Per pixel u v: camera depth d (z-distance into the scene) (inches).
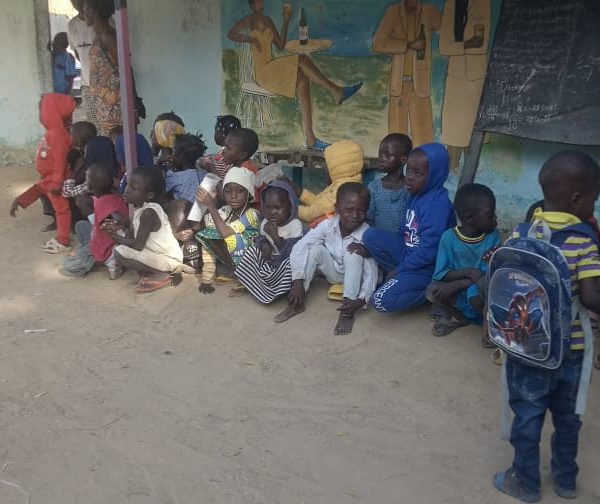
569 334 95.4
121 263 190.5
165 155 239.9
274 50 286.0
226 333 165.3
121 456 118.0
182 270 200.4
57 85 383.2
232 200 184.9
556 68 199.5
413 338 159.2
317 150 268.2
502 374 107.3
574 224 96.8
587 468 113.7
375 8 252.1
